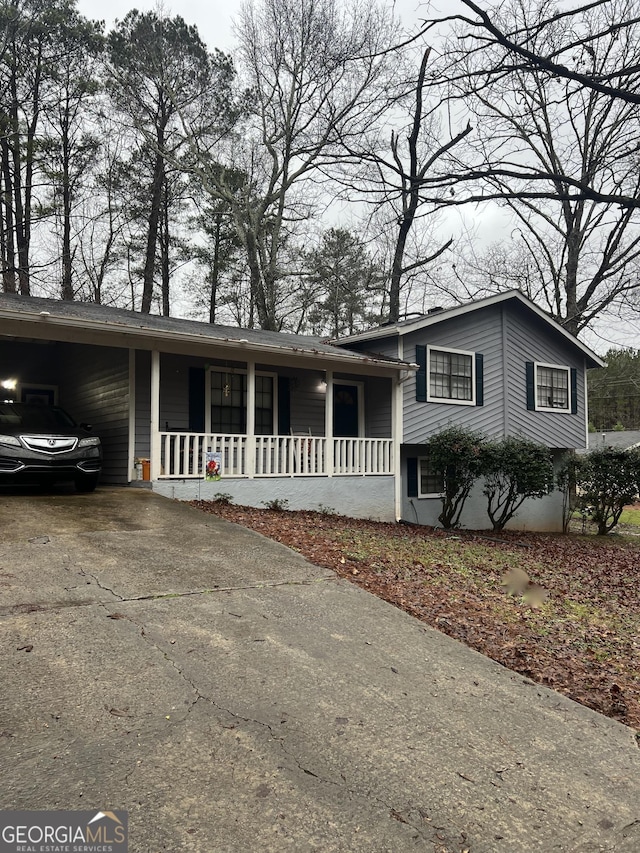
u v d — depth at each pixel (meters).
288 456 11.80
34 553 5.44
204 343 9.73
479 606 5.53
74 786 2.34
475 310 14.23
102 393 11.47
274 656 3.69
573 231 20.59
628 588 7.92
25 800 2.24
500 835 2.30
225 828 2.18
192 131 23.00
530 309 15.22
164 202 25.27
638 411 53.50
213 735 2.76
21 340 12.31
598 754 3.00
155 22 22.30
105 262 25.23
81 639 3.65
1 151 20.41
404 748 2.83
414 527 12.09
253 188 23.88
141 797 2.30
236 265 27.58
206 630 3.98
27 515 7.11
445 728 3.07
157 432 9.54
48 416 9.86
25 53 20.20
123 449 10.65
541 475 12.51
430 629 4.52
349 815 2.32
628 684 4.13
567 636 5.05
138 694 3.06
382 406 13.64
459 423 13.87
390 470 12.73
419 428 13.22
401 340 12.95
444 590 5.89
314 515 10.60
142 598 4.46
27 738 2.62
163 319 12.39
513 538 12.70
